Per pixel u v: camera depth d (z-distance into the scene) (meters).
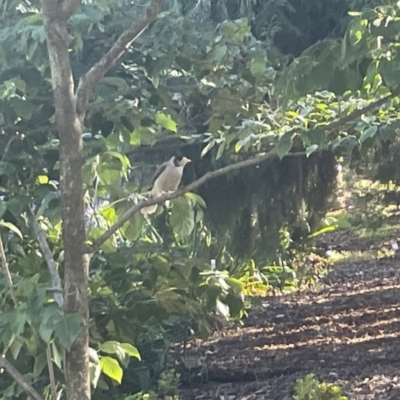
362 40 3.33
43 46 3.87
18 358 4.40
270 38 7.27
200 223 8.56
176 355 9.37
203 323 4.93
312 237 10.08
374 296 14.67
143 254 4.74
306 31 7.52
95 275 4.61
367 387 8.42
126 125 4.52
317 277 15.89
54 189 4.23
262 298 13.98
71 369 3.48
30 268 4.33
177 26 4.73
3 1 4.29
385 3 4.02
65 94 3.37
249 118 4.86
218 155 4.52
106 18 4.75
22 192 4.21
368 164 8.09
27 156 4.29
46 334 3.19
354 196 9.71
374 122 3.87
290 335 11.38
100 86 4.12
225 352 10.30
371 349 10.27
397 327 11.69
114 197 4.57
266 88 5.06
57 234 4.58
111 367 3.98
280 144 3.60
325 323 12.28
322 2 7.45
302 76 3.50
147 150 6.41
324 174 9.02
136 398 6.96
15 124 4.26
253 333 11.48
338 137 4.02
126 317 4.57
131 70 4.67
